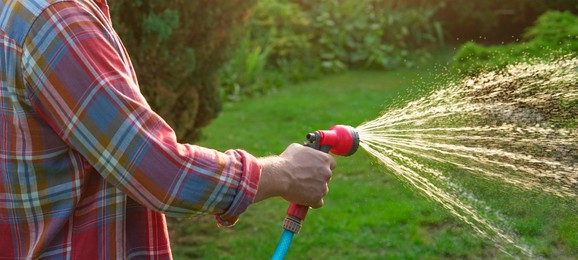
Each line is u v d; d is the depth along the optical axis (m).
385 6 10.88
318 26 10.11
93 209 1.58
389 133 2.24
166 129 1.52
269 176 1.65
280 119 7.52
